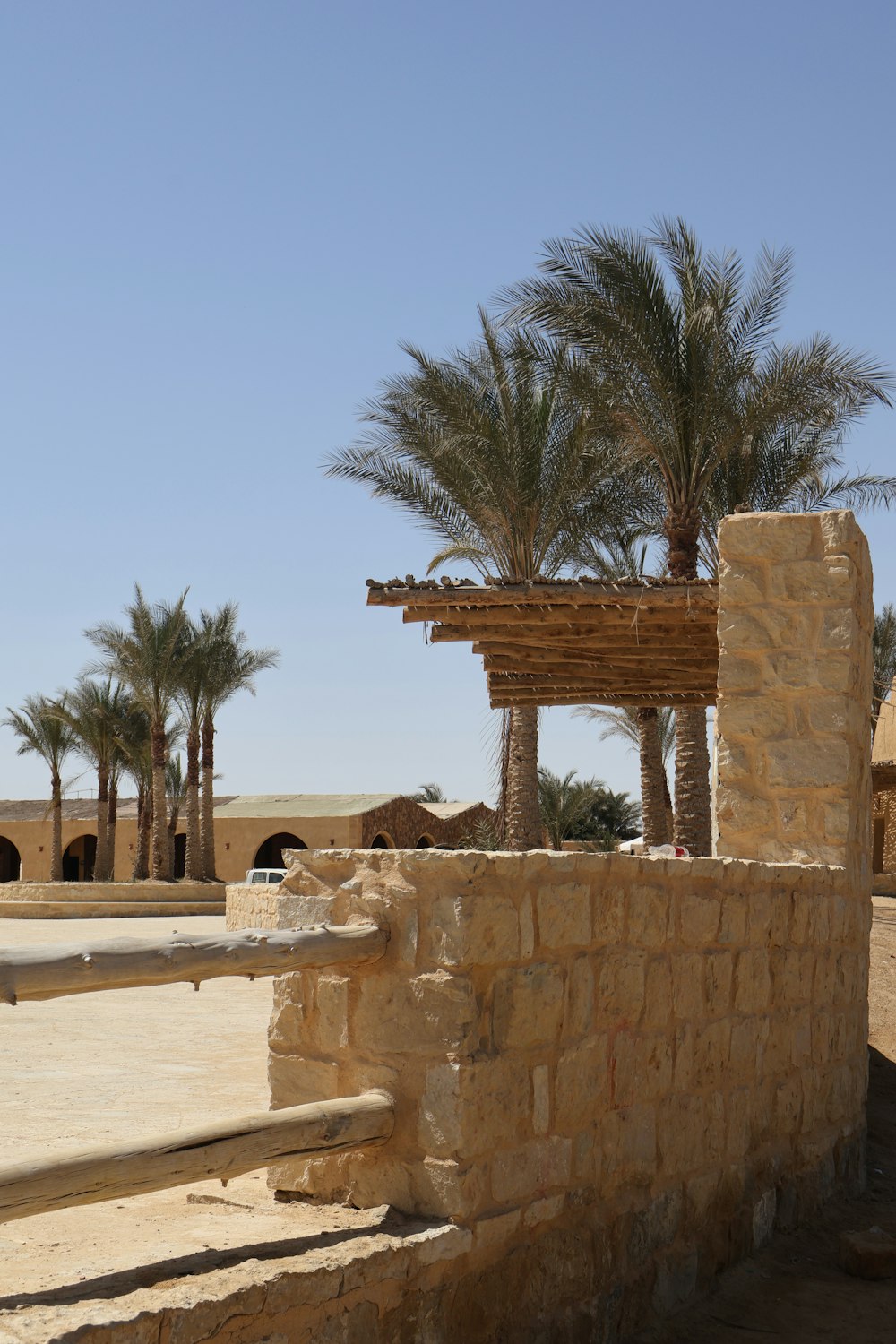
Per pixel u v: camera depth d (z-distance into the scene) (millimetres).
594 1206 4543
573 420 18797
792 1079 6309
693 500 17766
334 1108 3869
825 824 7320
